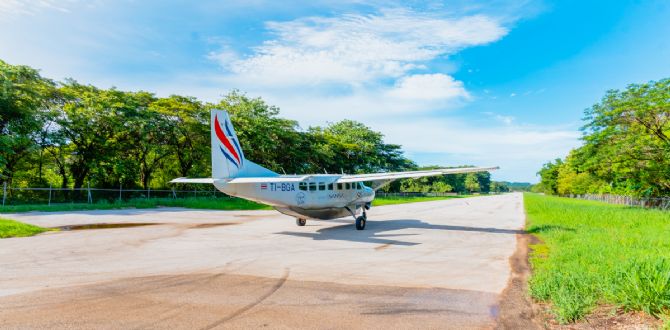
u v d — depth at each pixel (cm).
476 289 631
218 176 1339
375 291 616
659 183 2889
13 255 917
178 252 982
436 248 1070
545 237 1241
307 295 591
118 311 508
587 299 509
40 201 2734
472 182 15250
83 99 2878
